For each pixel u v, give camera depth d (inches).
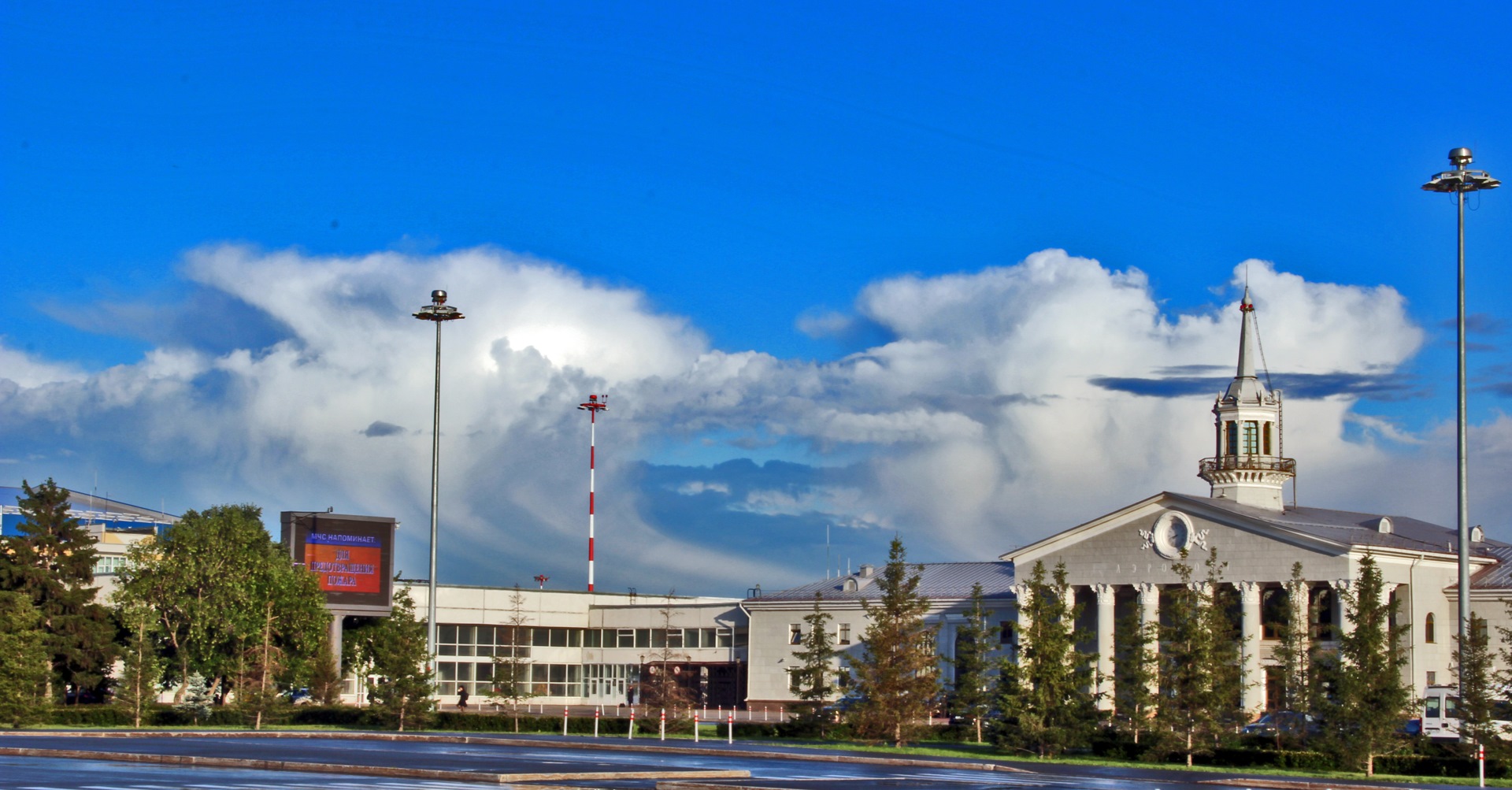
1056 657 2522.1
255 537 3715.6
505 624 4874.5
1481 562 3821.4
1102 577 3821.4
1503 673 3031.5
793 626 4456.2
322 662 3745.1
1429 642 3651.6
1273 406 4119.1
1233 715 2628.0
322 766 1724.9
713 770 1850.4
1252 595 3575.3
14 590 3464.6
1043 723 2487.7
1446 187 2452.0
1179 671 2464.3
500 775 1595.7
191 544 3631.9
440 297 3019.2
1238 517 3607.3
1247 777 1993.1
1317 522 3922.2
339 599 4062.5
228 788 1421.0
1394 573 3572.8
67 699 3676.2
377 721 3186.5
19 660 3014.3
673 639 4857.3
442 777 1625.2
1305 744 2429.9
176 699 3686.0
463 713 3225.9
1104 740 2534.5
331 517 4084.6
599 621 5049.2
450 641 4758.9
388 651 3127.5
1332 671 2364.7
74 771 1640.0
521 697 3860.7
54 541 3558.1
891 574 2689.5
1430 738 2603.3
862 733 2618.1
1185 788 1732.3
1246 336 4156.0
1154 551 3750.0
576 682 5064.0
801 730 2849.4
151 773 1648.6
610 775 1637.6
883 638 2623.0
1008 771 2052.2
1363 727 2261.3
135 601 3599.9
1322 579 3494.1
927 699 2637.8
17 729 2802.7
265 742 2423.7
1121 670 2696.9
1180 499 3695.9
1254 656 3526.1
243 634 3543.3
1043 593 2674.7
